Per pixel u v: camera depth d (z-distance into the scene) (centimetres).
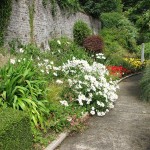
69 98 757
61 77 893
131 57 2322
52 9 1519
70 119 653
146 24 1728
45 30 1426
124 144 590
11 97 567
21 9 1192
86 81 820
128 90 1213
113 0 2670
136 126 709
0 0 1035
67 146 571
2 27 1041
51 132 604
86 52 1648
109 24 2611
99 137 624
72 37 1845
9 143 417
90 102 799
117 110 860
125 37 2500
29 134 491
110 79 1089
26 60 761
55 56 1242
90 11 2305
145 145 588
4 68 640
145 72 1065
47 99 676
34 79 694
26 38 1227
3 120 425
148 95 959
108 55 1798
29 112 562
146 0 1683
